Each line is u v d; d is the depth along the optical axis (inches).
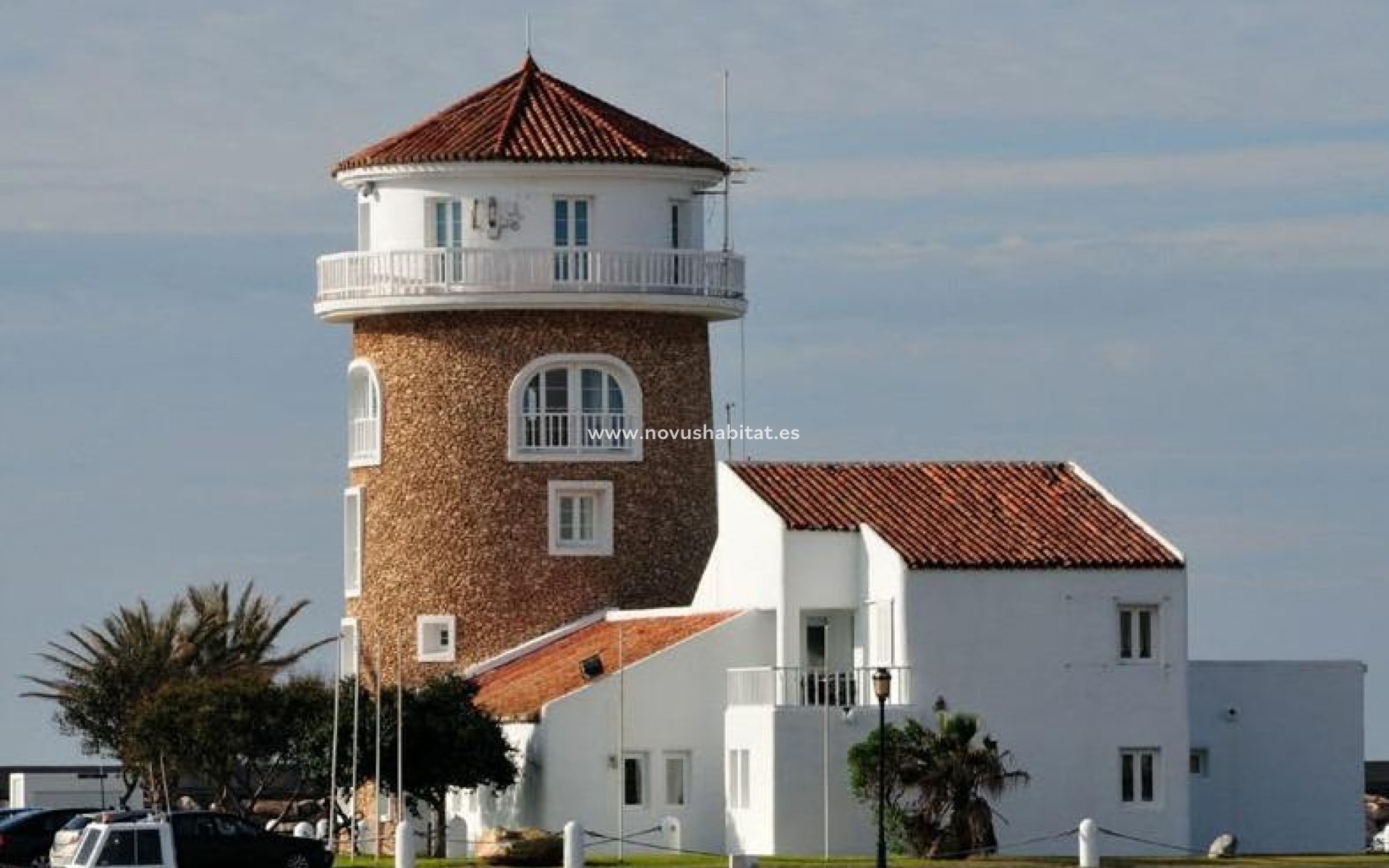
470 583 6840.6
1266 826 6510.8
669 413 6904.5
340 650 6811.0
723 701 6299.2
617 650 6456.7
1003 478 6461.6
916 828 5944.9
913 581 6112.2
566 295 6786.4
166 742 6761.8
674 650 6289.4
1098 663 6190.9
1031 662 6161.4
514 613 6835.6
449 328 6865.2
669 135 6993.1
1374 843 6624.0
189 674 7529.5
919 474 6461.6
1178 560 6230.3
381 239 6879.9
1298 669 6535.4
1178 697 6225.4
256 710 6737.2
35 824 6200.8
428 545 6870.1
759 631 6299.2
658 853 6230.3
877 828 5994.1
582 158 6781.5
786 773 6018.7
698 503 6934.1
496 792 6407.5
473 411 6845.5
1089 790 6181.1
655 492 6884.8
